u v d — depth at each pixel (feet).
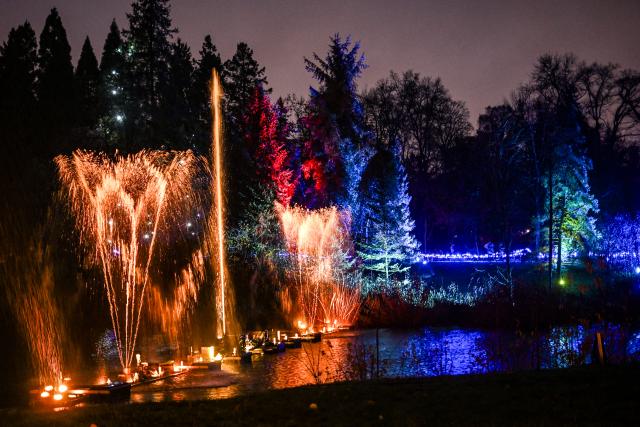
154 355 81.56
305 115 175.01
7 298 97.81
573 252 141.49
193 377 63.77
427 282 142.92
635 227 135.95
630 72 183.42
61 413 40.09
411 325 110.83
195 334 99.25
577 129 143.43
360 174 147.84
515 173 151.74
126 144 141.49
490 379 44.83
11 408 49.44
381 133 204.23
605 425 32.30
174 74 183.21
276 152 156.66
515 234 167.32
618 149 188.85
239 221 132.05
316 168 157.38
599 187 176.76
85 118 172.76
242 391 56.29
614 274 116.26
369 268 134.62
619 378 42.39
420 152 211.41
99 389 51.90
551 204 133.28
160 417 37.24
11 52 162.71
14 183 107.76
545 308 100.89
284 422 35.40
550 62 170.09
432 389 42.45
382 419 35.19
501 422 33.68
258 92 158.10
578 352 66.39
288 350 84.99
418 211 209.26
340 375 63.21
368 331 107.34
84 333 95.71
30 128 139.03
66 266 108.58
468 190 197.16
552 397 38.29
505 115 144.05
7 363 73.36
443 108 212.02
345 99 153.99
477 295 121.19
